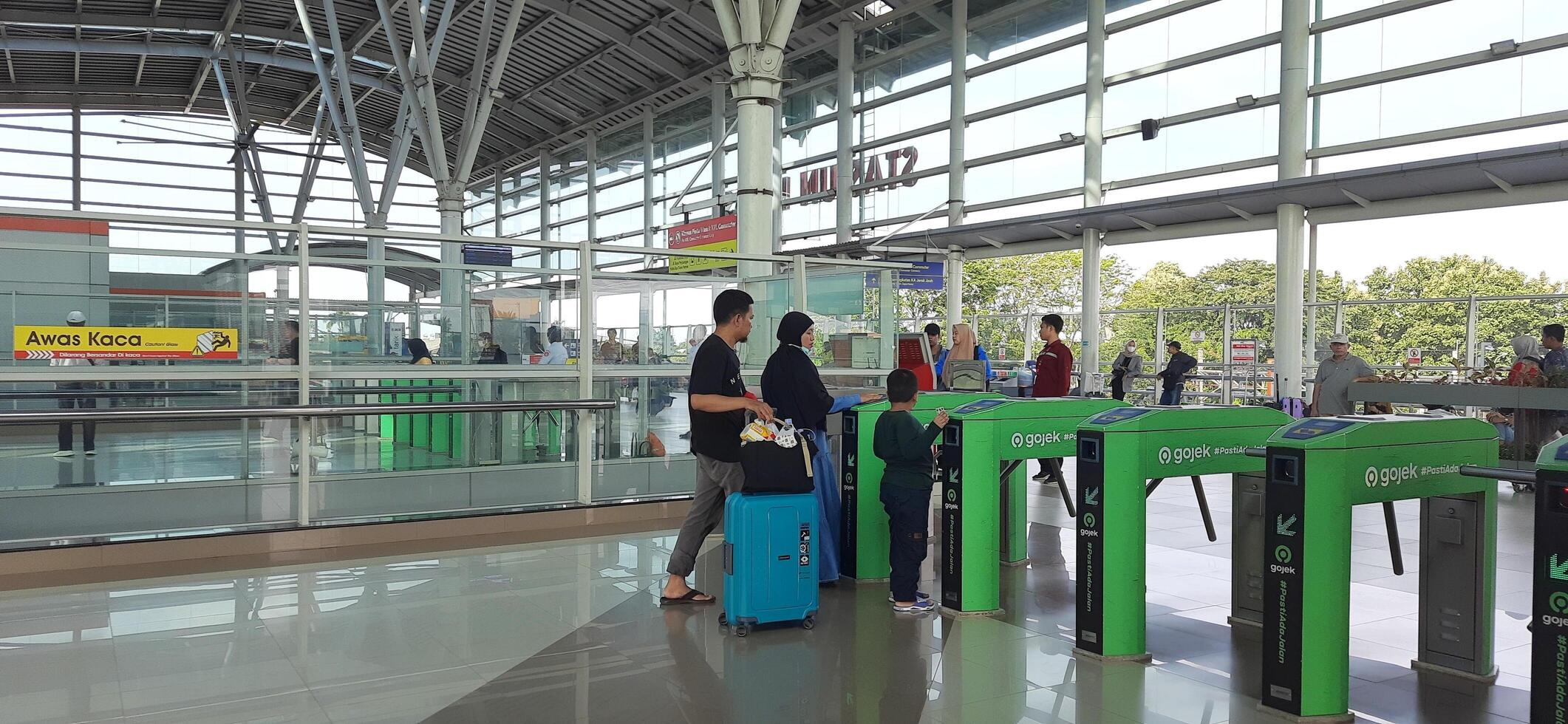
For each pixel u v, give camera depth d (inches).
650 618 203.0
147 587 223.3
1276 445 152.7
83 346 237.9
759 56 443.5
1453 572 172.9
